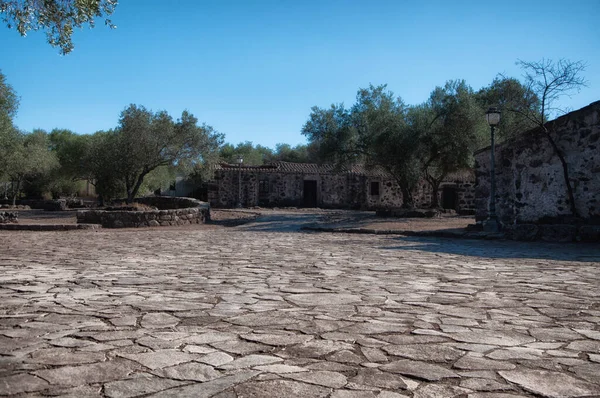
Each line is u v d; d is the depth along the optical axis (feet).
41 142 131.85
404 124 73.15
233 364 8.16
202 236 46.09
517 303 13.69
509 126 67.56
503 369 7.95
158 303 13.57
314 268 21.71
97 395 6.79
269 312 12.39
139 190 134.82
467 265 22.97
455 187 118.11
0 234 49.42
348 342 9.54
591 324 11.19
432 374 7.68
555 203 42.93
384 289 16.05
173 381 7.34
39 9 28.55
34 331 10.37
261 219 79.25
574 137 41.45
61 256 27.22
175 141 100.73
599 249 31.55
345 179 129.39
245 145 205.46
